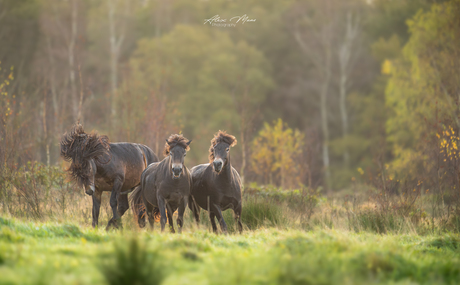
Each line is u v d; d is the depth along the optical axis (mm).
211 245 6461
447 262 5789
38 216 9305
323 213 11648
